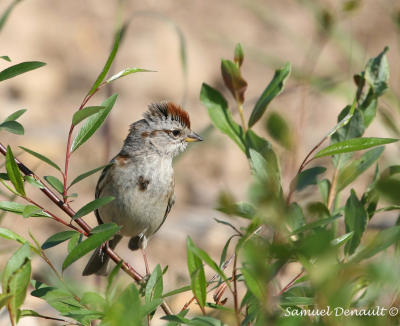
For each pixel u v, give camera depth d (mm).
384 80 6910
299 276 5773
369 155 6805
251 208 5453
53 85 20953
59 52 22141
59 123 19156
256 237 5496
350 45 12352
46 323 10023
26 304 10508
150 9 24094
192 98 20875
